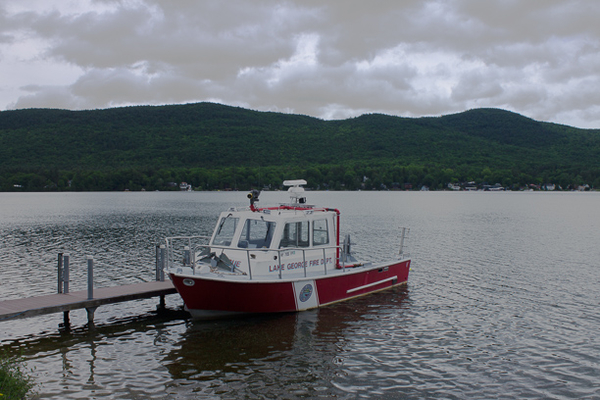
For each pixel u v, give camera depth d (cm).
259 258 1461
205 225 4900
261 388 1025
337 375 1098
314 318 1485
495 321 1530
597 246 3397
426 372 1127
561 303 1766
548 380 1096
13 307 1345
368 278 1733
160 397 977
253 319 1466
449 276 2245
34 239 3669
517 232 4394
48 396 977
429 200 12644
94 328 1427
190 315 1553
